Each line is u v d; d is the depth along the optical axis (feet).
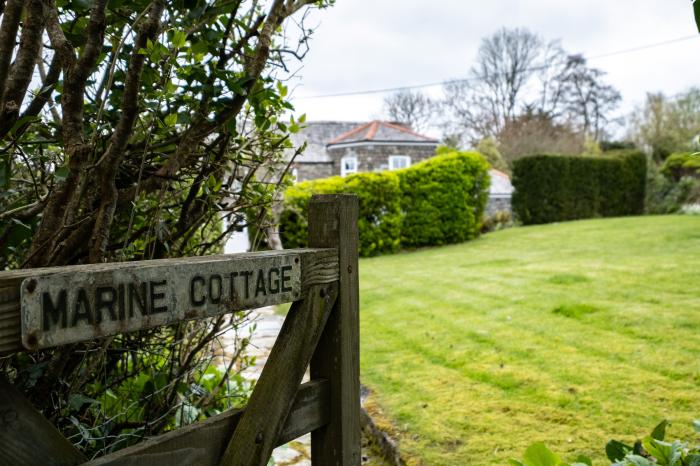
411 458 8.95
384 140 71.92
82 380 5.07
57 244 4.72
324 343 4.64
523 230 46.09
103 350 5.15
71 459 2.95
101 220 4.40
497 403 10.75
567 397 10.67
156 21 4.17
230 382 9.19
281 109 6.59
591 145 77.41
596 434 9.16
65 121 4.01
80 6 4.19
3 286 2.57
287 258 4.08
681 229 33.73
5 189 5.19
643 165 56.13
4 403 2.72
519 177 52.21
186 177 6.64
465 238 44.29
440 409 10.69
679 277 20.08
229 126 5.65
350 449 4.66
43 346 2.70
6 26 3.63
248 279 3.79
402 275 28.63
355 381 4.73
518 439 9.26
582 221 48.01
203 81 5.30
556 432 9.37
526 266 26.94
